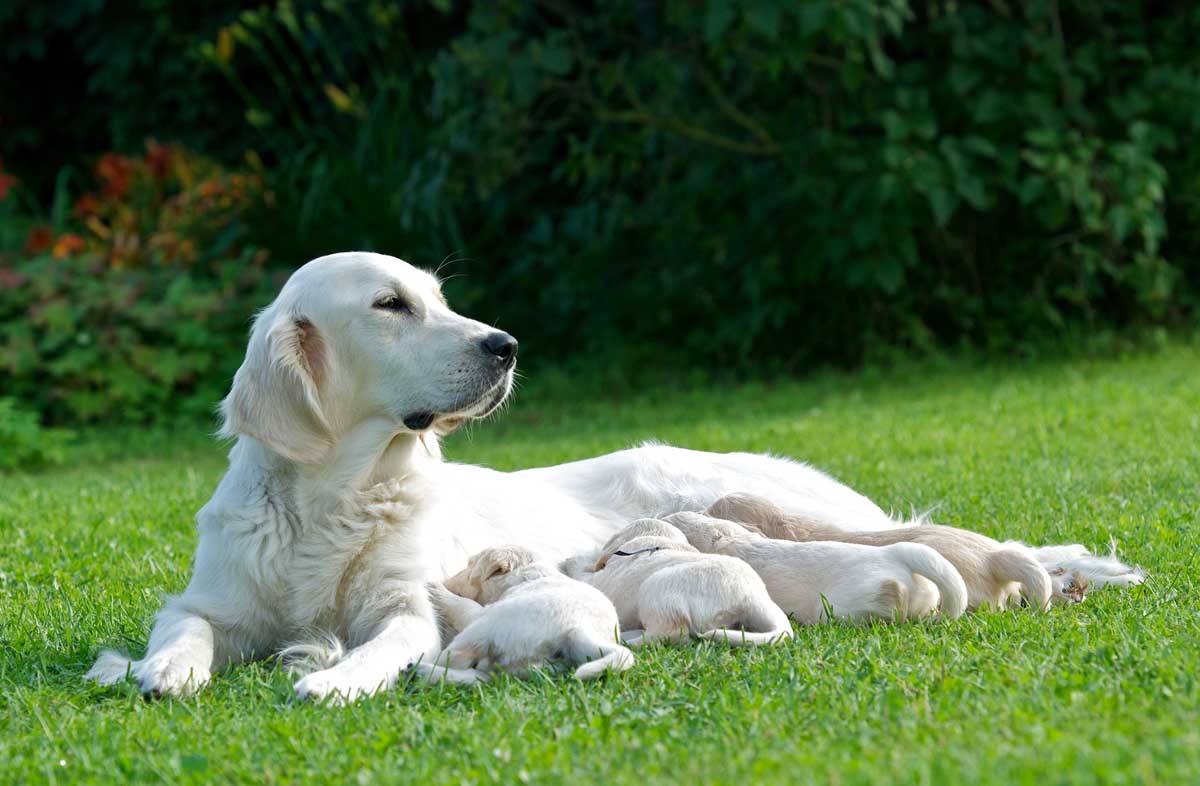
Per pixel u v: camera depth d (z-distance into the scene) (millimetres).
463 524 6219
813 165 15148
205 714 4492
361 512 5590
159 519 8938
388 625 5246
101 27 21812
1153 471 8773
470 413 5781
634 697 4328
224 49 18766
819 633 5113
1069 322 16953
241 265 17516
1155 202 16125
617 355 17266
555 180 19016
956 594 5281
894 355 16625
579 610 4883
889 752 3459
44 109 23531
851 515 7145
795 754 3488
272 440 5441
